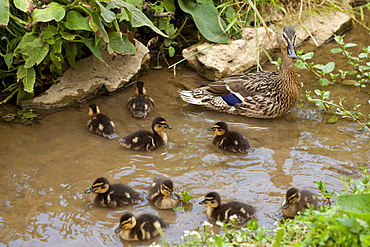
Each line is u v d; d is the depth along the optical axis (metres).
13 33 8.19
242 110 8.24
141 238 5.53
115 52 7.97
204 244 5.21
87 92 8.53
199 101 8.37
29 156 7.11
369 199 4.64
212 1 9.86
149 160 7.10
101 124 7.62
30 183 6.56
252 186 6.49
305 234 4.68
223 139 7.34
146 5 8.64
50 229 5.75
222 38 9.44
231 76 8.61
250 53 9.54
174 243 5.44
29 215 5.98
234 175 6.73
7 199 6.25
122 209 6.11
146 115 8.11
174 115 8.27
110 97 8.67
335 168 6.83
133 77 9.01
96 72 8.72
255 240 4.76
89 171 6.82
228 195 6.30
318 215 4.59
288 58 7.94
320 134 7.71
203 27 9.43
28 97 8.27
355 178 6.58
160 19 9.33
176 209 6.07
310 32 10.59
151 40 9.59
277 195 6.29
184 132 7.80
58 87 8.43
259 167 6.91
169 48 9.45
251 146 7.42
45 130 7.72
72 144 7.42
